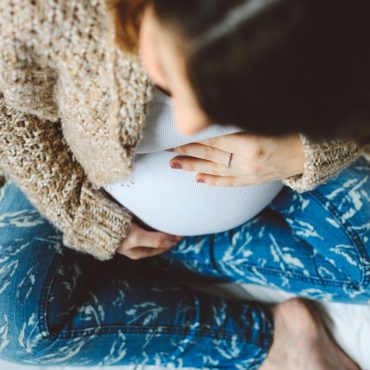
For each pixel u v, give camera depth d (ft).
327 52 1.15
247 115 1.27
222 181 2.15
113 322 2.71
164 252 3.06
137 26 1.39
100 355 2.76
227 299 3.06
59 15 1.50
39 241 2.67
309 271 2.80
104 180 2.13
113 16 1.39
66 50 1.59
